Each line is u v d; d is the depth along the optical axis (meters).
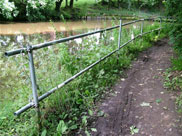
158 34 8.70
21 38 9.13
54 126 2.13
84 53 3.63
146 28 8.84
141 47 6.32
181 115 2.41
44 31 12.79
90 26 16.28
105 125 2.26
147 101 2.85
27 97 2.41
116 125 2.26
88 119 2.37
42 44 1.98
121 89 3.29
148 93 3.12
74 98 2.62
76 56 3.34
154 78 3.78
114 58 4.40
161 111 2.55
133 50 5.77
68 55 3.24
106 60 3.97
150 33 8.17
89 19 25.84
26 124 2.11
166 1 5.04
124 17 26.95
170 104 2.72
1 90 2.93
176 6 4.81
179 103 2.66
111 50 4.37
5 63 4.07
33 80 1.89
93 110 2.58
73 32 11.88
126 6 40.25
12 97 2.71
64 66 3.07
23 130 1.99
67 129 2.15
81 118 2.39
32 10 19.78
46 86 2.49
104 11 33.84
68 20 23.62
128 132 2.14
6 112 2.30
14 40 8.66
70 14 26.20
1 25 16.58
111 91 3.21
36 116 2.01
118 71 4.16
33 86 1.90
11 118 2.24
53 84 2.53
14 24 17.72
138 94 3.10
